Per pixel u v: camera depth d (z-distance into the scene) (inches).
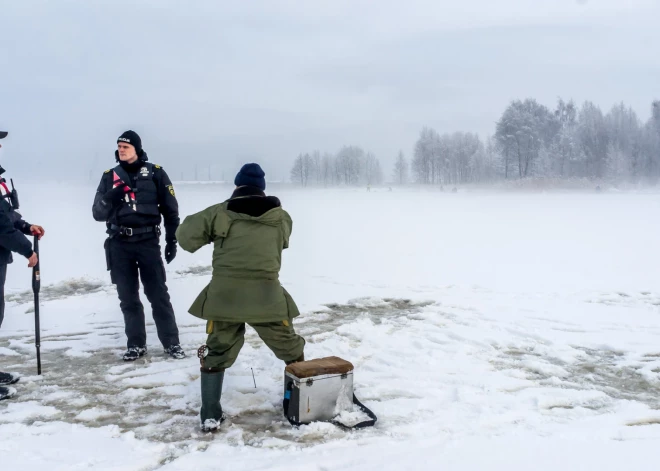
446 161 4616.1
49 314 278.2
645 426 145.7
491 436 138.5
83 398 164.9
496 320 259.0
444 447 132.0
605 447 132.0
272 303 147.3
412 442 135.3
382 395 168.1
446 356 205.9
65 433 140.3
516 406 159.5
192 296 320.8
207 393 143.0
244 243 146.5
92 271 416.8
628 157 3560.5
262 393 169.0
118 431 141.9
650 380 184.2
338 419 145.6
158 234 207.0
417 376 183.8
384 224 852.6
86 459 125.6
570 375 189.0
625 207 1267.2
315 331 243.4
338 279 375.2
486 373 187.3
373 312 281.0
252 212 148.5
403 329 245.0
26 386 176.2
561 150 3806.6
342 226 817.5
